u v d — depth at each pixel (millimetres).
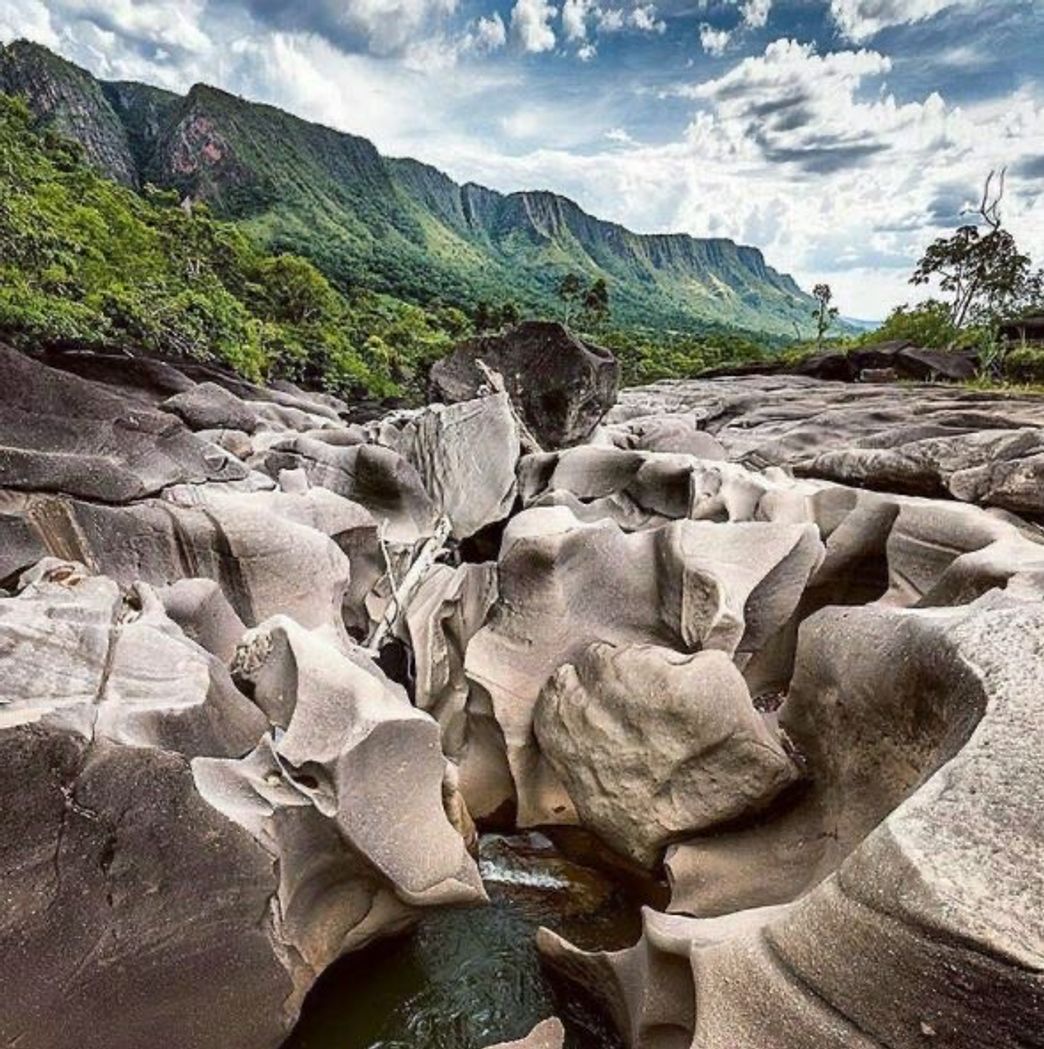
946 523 9695
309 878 5785
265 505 10836
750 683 9969
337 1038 5832
